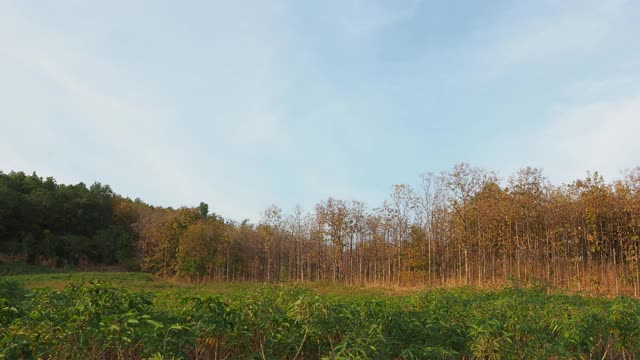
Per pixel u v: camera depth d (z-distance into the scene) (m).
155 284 27.47
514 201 26.17
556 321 6.66
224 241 37.47
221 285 28.23
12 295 8.73
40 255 42.44
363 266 33.78
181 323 5.03
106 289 5.14
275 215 38.75
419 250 31.47
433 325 6.23
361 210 34.44
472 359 5.97
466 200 28.28
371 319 5.78
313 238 36.66
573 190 24.59
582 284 22.45
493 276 25.50
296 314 5.67
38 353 4.35
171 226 39.84
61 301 5.10
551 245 24.89
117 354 4.99
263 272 38.31
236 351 5.57
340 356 4.72
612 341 6.73
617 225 22.70
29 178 52.19
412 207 32.66
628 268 21.92
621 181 23.33
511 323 5.95
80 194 50.69
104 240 45.97
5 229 42.50
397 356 5.78
